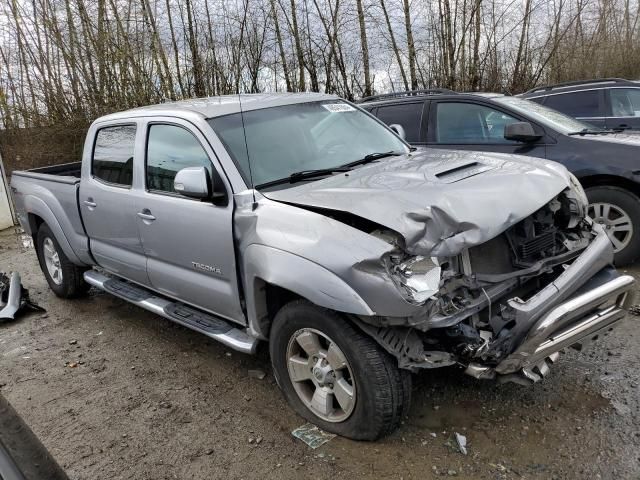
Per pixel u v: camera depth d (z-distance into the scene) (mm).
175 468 3096
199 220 3625
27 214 6047
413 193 2932
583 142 5371
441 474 2820
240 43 14219
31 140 15680
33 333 5250
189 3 14219
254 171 3527
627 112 8195
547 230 3270
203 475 3014
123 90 14961
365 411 2924
